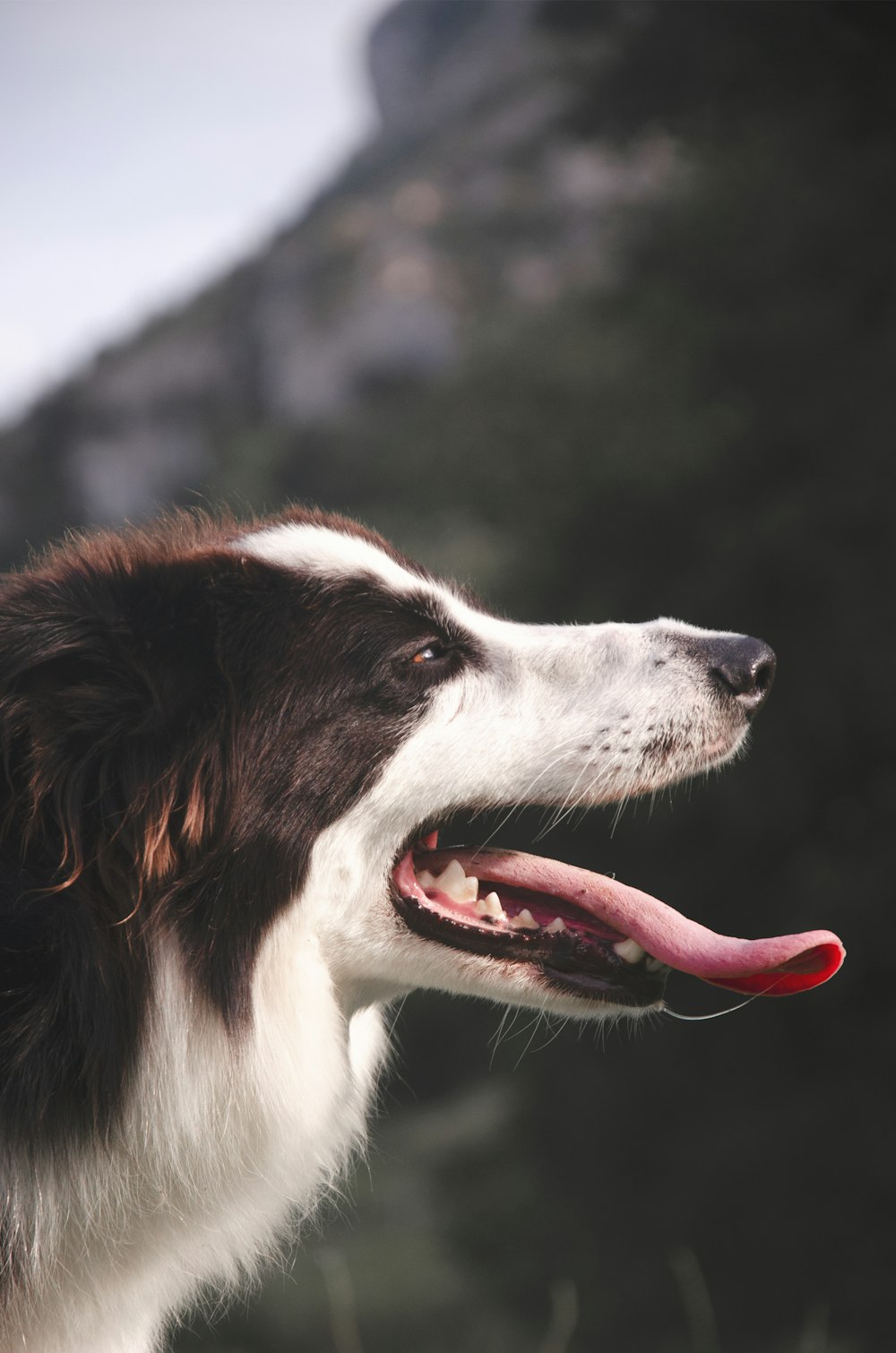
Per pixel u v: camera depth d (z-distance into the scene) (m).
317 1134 2.59
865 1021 12.48
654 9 15.15
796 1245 11.46
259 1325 9.49
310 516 3.01
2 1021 2.19
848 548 13.68
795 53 14.34
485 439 19.09
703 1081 13.67
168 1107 2.35
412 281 58.47
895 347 14.69
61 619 2.32
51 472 65.00
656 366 17.23
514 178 62.75
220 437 60.94
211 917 2.40
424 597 2.74
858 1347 10.23
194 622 2.46
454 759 2.70
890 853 12.28
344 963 2.65
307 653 2.57
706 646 2.95
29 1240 2.22
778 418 15.31
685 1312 11.61
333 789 2.55
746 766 13.54
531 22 22.98
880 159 15.22
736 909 13.97
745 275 16.30
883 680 12.74
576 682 2.85
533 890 2.75
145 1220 2.39
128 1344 2.48
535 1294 12.52
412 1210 13.98
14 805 2.23
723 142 16.33
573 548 17.28
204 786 2.37
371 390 56.78
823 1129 12.02
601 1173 13.87
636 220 18.55
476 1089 16.38
